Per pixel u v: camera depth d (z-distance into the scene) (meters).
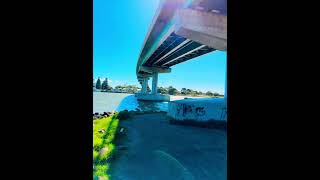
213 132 17.47
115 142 12.91
